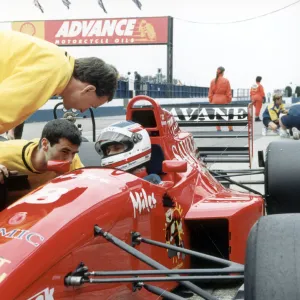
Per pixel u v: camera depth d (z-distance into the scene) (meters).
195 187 4.51
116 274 2.65
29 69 2.78
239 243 4.20
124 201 3.04
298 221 2.62
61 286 2.48
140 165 4.04
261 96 22.33
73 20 31.72
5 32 2.92
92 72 3.02
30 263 2.31
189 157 5.07
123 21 31.62
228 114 7.56
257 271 2.44
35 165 3.30
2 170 3.10
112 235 2.83
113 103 26.19
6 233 2.46
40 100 2.81
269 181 4.93
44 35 32.19
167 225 3.76
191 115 7.62
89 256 2.69
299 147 5.03
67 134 3.19
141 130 4.05
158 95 30.33
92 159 4.60
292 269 2.39
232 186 8.49
